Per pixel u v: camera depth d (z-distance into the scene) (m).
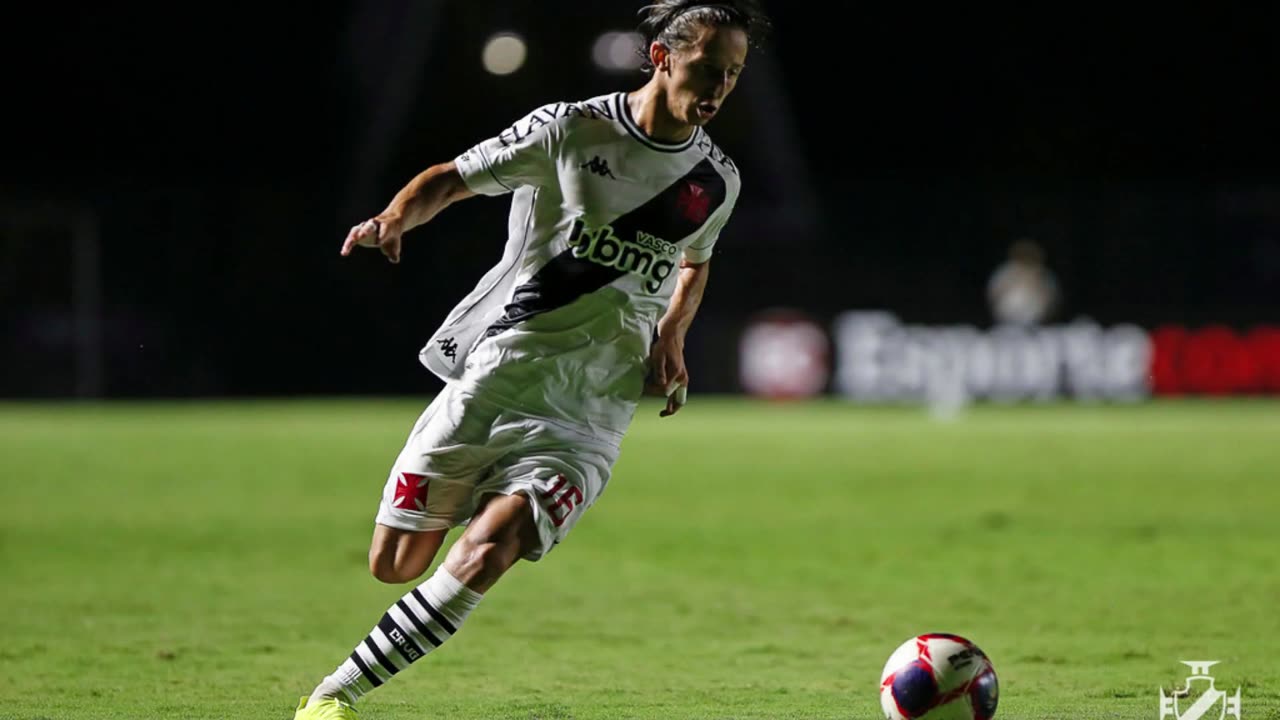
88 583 34.06
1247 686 21.84
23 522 45.09
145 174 124.69
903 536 42.03
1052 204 100.75
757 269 101.25
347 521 45.41
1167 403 101.31
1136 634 27.03
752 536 42.19
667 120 17.19
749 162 120.06
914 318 101.12
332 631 27.88
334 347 98.69
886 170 126.06
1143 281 101.06
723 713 20.27
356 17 125.38
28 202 95.69
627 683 22.70
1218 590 32.31
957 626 28.22
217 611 30.22
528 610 30.38
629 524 44.88
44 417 86.81
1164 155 123.12
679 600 31.70
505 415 17.70
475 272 99.25
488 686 22.45
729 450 69.62
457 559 17.06
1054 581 33.91
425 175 17.34
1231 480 56.09
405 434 75.06
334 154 125.94
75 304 96.44
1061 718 19.56
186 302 97.25
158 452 66.44
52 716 20.03
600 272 17.45
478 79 124.12
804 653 25.55
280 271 97.81
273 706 20.73
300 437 73.50
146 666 24.14
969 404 100.06
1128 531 42.75
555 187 17.34
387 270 98.50
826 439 75.38
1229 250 100.56
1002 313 94.00
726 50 16.64
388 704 20.92
